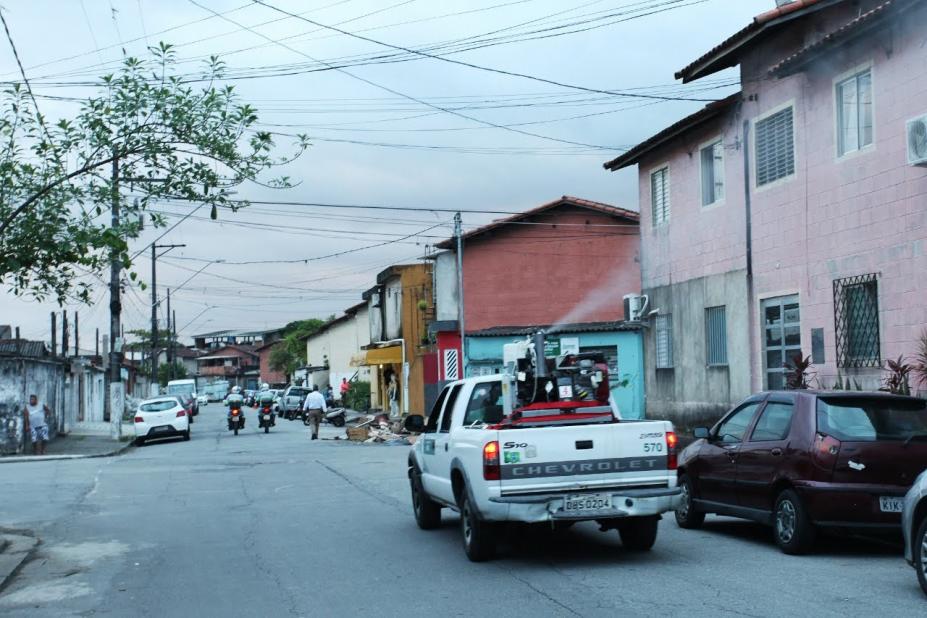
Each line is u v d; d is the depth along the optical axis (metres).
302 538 11.80
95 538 12.35
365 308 66.25
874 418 9.45
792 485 9.55
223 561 10.42
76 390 47.88
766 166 18.44
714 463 11.06
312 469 21.38
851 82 15.74
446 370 39.16
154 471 21.94
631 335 30.70
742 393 19.34
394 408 49.69
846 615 7.03
